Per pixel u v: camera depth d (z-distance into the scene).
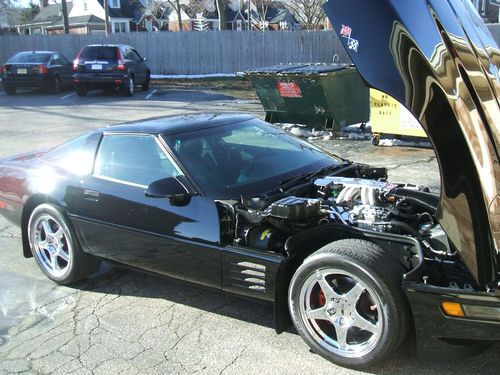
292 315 3.43
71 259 4.59
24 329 4.00
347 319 3.21
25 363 3.54
